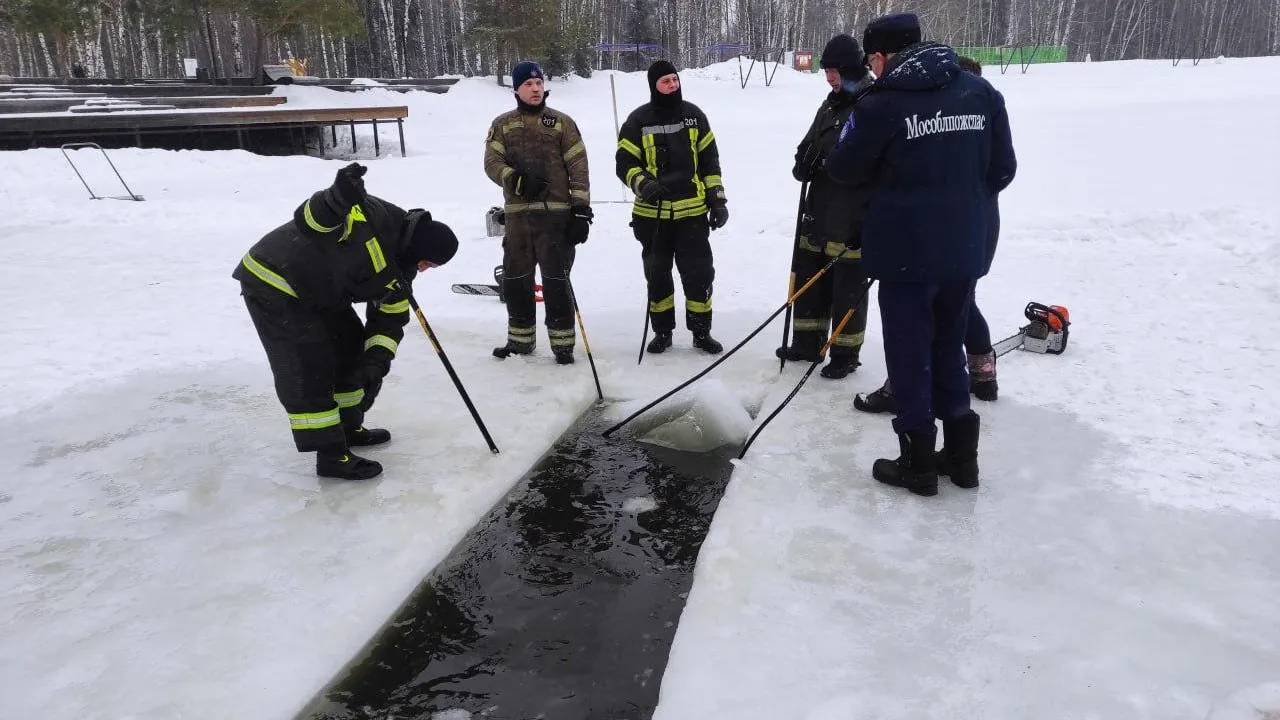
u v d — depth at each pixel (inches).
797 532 111.0
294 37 1210.0
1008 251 282.8
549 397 164.4
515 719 82.2
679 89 180.7
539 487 131.6
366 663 90.7
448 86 1249.4
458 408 159.6
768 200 395.2
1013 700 79.5
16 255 318.3
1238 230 272.8
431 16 1989.4
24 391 173.0
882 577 100.7
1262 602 93.9
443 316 234.8
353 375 134.4
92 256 318.0
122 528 115.6
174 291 263.4
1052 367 175.3
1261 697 77.3
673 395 153.1
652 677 88.1
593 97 1261.1
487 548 113.8
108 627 93.1
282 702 81.8
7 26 1220.5
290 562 106.0
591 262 300.4
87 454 141.6
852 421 150.5
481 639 94.7
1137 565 102.0
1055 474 127.3
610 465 139.4
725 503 119.4
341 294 122.0
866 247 118.4
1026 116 700.0
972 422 120.4
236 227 384.5
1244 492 119.5
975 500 119.8
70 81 1016.9
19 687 83.4
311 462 137.0
